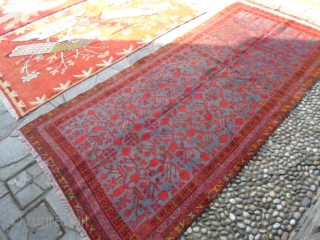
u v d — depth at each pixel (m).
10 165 2.18
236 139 2.24
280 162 2.07
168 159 2.14
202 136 2.28
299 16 3.40
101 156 2.19
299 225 1.73
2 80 2.92
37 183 2.06
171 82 2.76
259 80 2.70
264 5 3.66
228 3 3.80
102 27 3.56
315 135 2.21
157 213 1.85
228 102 2.52
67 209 1.90
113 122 2.43
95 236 1.77
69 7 3.98
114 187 2.00
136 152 2.20
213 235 1.74
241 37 3.23
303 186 1.92
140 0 4.02
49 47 3.29
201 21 3.53
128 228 1.80
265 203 1.85
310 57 2.90
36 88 2.80
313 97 2.52
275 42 3.12
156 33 3.40
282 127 2.30
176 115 2.45
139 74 2.87
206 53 3.06
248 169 2.05
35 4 4.09
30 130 2.40
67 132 2.38
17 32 3.57
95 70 2.96
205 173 2.04
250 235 1.72
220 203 1.89
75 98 2.66
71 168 2.12
